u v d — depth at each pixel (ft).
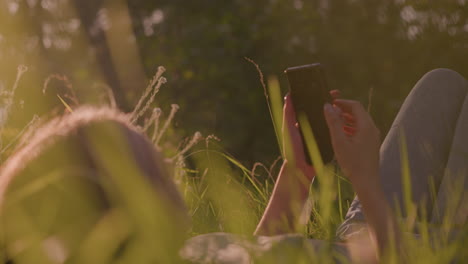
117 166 2.96
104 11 29.25
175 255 3.19
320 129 4.97
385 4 31.86
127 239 2.93
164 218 3.06
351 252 4.06
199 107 29.25
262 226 5.06
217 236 3.93
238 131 29.17
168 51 29.43
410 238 4.00
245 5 31.22
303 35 31.32
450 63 28.73
